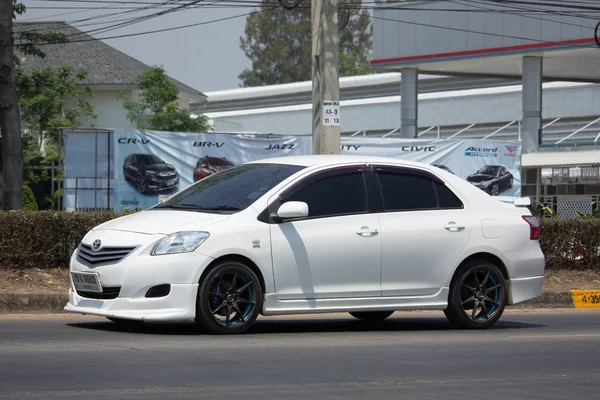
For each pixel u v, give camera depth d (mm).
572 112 75438
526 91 55219
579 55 55250
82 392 10031
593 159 52438
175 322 16547
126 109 72438
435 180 16688
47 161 60156
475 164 42844
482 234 16719
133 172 38312
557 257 25125
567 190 56125
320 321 18234
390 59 59406
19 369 11414
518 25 54125
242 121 93938
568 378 11945
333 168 15875
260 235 14859
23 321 16750
